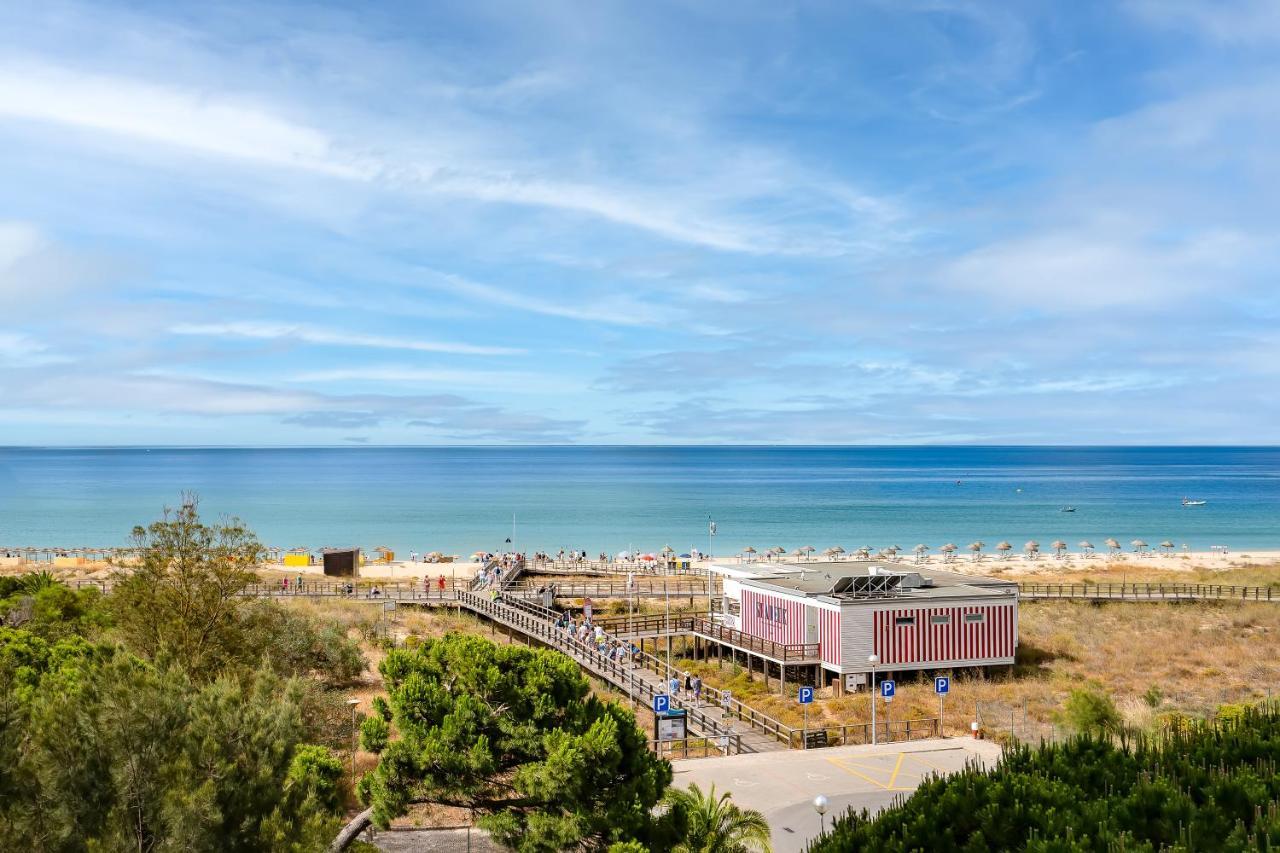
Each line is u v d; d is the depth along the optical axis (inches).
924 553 4739.2
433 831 1066.1
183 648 1337.4
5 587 2079.2
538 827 841.5
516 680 908.0
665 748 1577.3
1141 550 4933.6
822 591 2174.0
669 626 2501.2
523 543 5413.4
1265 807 422.9
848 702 1908.2
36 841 601.3
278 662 1571.1
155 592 1381.6
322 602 2792.8
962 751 1523.1
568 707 906.1
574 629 2445.9
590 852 861.2
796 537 5689.0
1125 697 1903.3
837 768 1419.8
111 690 653.9
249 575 1443.2
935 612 2082.9
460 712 876.6
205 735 680.4
